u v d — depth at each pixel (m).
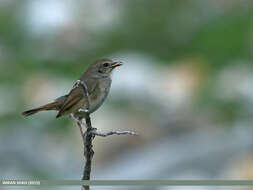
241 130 15.59
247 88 15.73
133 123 16.36
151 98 15.98
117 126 16.23
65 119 15.05
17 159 14.54
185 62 16.53
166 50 17.59
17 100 14.97
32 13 16.77
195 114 16.30
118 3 17.66
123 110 16.33
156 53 17.55
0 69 15.74
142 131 16.44
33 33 16.72
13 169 14.33
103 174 15.37
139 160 15.66
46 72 16.08
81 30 16.95
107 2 17.38
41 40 16.77
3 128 14.88
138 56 16.77
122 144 16.45
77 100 10.23
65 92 15.13
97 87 10.52
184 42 17.67
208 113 16.28
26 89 15.13
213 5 18.17
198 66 16.27
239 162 14.33
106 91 10.72
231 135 15.55
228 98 15.74
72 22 16.83
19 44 16.69
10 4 17.05
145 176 14.85
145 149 16.16
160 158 15.46
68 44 16.88
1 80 15.39
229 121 16.00
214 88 15.91
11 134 14.88
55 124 15.03
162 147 15.95
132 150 16.33
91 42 17.14
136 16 17.72
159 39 17.73
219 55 16.67
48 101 14.92
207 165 14.69
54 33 16.80
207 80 16.08
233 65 16.33
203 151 15.13
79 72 16.14
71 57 16.77
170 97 15.98
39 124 15.04
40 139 15.00
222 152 14.91
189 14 17.97
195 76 16.11
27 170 14.41
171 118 16.33
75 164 14.84
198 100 15.92
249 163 14.17
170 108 16.16
